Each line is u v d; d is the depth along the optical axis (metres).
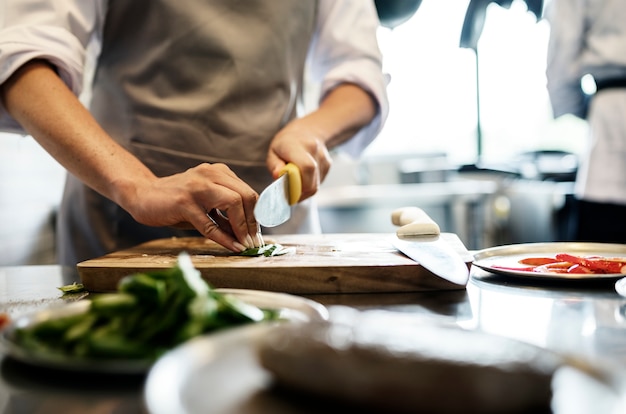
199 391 0.40
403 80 3.79
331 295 0.80
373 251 0.94
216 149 1.29
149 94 1.27
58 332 0.49
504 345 0.40
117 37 1.26
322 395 0.39
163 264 0.85
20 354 0.46
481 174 2.82
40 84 1.04
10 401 0.43
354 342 0.40
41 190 2.23
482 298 0.75
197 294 0.49
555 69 2.09
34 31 1.07
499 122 3.75
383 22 1.90
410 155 3.73
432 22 3.72
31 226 2.13
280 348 0.41
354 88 1.40
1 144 1.91
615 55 1.90
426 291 0.81
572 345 0.55
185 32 1.24
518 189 2.69
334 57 1.45
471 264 0.85
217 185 0.94
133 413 0.41
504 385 0.36
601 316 0.65
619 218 1.96
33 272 1.01
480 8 2.19
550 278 0.79
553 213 2.46
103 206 1.30
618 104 1.92
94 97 1.35
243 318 0.52
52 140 1.02
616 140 1.93
